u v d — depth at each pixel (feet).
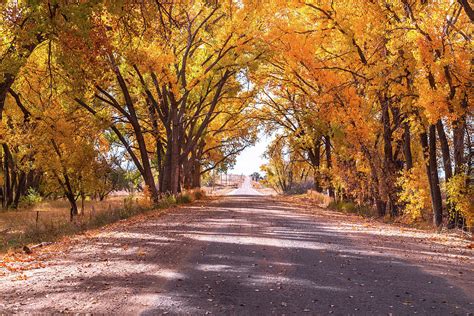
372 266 31.07
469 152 69.92
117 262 31.94
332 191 126.11
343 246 40.32
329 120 93.20
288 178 244.83
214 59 112.98
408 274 28.63
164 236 45.73
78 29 42.55
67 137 91.81
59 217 89.92
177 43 107.04
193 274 27.89
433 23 55.88
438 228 58.65
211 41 111.75
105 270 29.19
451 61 55.31
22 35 45.29
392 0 66.74
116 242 42.11
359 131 82.79
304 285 25.40
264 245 39.99
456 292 24.20
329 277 27.50
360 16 73.05
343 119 84.12
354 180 91.35
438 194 67.15
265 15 96.63
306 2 80.18
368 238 46.70
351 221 69.56
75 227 57.72
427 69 56.90
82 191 100.94
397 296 23.26
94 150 97.60
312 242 42.57
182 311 20.42
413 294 23.70
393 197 80.64
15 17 47.57
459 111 56.75
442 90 56.95
